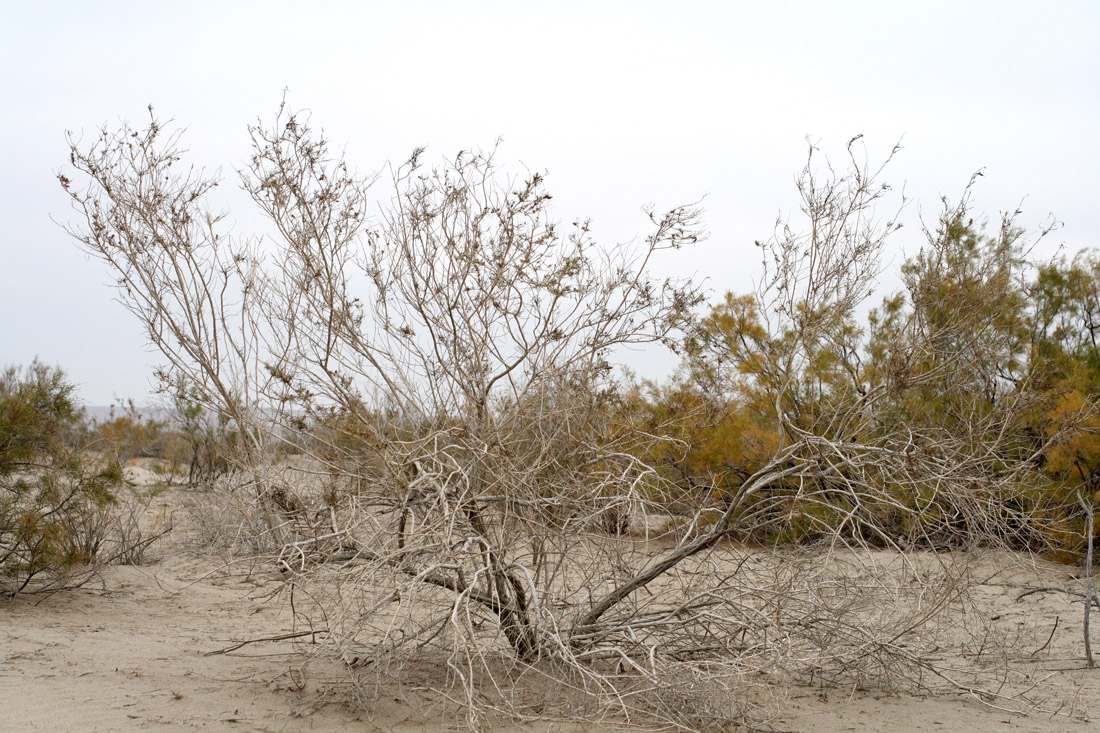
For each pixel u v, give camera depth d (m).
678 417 6.27
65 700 4.98
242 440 5.88
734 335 8.41
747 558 5.46
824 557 5.36
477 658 5.38
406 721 4.75
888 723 5.00
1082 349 11.73
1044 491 8.23
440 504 4.94
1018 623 7.53
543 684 5.16
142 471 16.73
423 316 5.89
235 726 4.61
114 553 10.35
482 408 5.70
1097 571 9.55
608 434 5.85
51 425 8.77
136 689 5.28
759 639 5.16
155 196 5.93
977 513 5.28
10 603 8.15
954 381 5.73
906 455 4.93
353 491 5.27
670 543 6.28
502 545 5.08
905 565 5.33
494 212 5.92
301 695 5.20
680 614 5.50
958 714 5.23
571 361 5.84
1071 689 5.84
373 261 5.95
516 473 5.04
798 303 5.60
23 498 8.58
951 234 5.58
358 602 4.98
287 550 4.89
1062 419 7.41
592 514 5.06
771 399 8.48
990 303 5.81
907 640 5.85
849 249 5.45
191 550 10.16
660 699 4.50
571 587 5.65
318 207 5.87
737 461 9.15
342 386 5.81
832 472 5.39
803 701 5.41
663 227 6.03
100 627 7.34
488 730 4.60
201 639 6.95
